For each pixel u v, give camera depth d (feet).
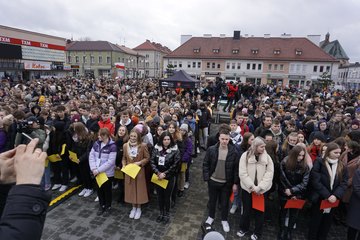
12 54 100.42
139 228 13.52
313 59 147.23
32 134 15.11
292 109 31.63
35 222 2.89
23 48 106.63
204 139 29.04
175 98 37.86
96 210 15.29
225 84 58.75
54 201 16.10
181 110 27.35
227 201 13.57
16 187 3.05
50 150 17.13
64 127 17.49
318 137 15.49
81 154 16.62
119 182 16.55
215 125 42.60
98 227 13.47
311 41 156.46
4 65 98.02
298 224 14.58
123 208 15.67
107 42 184.44
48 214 14.55
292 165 12.33
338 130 21.17
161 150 14.26
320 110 27.99
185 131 17.46
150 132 19.04
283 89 79.00
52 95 44.62
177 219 14.56
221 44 165.78
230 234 13.34
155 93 48.26
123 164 14.88
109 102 31.89
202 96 48.60
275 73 153.99
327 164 12.03
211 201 13.78
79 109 23.71
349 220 11.51
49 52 121.80
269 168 12.39
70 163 19.15
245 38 165.58
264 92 62.90
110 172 14.89
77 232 12.94
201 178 21.01
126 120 20.45
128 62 204.33
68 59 184.44
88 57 181.47
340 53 219.20
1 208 3.44
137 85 73.00
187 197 17.48
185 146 17.42
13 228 2.71
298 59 148.77
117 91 52.75
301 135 15.96
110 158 14.85
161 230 13.41
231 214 15.55
